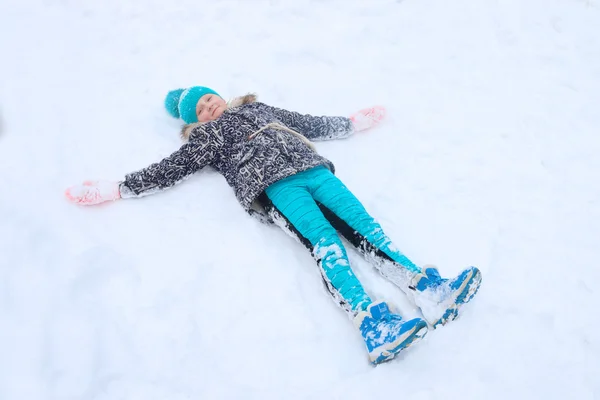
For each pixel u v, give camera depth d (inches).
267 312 75.9
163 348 70.7
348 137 110.9
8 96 110.3
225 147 92.9
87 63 124.6
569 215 93.5
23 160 94.9
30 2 139.9
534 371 70.9
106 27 136.5
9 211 84.2
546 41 138.9
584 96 122.1
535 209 94.5
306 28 141.5
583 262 85.5
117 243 83.2
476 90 124.3
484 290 80.5
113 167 97.9
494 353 72.6
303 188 85.0
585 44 137.6
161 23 139.4
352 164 104.1
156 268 80.0
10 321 70.1
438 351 72.4
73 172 94.9
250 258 82.7
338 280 75.6
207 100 103.0
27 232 81.0
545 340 74.4
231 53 132.1
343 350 73.3
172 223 87.4
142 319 73.3
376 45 137.8
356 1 149.5
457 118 116.0
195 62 128.7
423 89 124.6
